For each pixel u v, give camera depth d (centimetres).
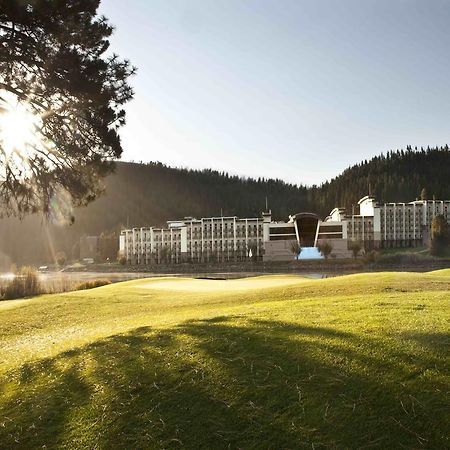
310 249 15325
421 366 721
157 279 5447
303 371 767
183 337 1072
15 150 1700
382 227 16450
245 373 795
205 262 16062
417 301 1366
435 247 13525
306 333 960
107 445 667
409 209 16562
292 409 668
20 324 2138
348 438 590
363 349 816
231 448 614
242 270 13412
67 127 1709
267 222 16388
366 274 3281
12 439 729
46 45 1545
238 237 16662
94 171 1778
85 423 733
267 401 699
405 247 16175
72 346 1188
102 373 916
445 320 988
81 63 1570
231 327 1109
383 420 611
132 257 17362
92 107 1653
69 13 1503
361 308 1267
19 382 970
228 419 675
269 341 935
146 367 900
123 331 1301
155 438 661
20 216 1798
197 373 827
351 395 675
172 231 17300
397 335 874
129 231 17475
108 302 2719
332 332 948
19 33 1505
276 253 15688
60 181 1764
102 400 794
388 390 670
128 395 795
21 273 4997
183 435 656
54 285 5381
